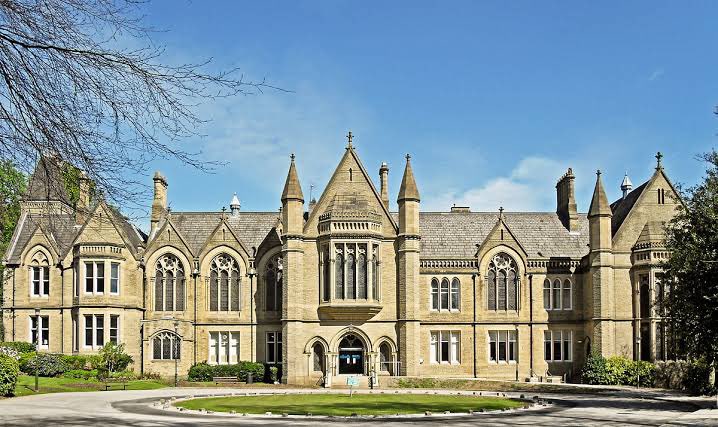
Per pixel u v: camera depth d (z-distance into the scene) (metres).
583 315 64.38
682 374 52.47
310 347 60.06
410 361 59.41
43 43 11.95
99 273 61.41
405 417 32.03
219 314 64.44
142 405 36.38
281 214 67.31
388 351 60.66
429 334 64.12
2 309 64.00
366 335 60.25
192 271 64.50
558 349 64.62
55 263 63.06
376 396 46.25
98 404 36.56
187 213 70.12
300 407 36.66
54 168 12.38
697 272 39.75
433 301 64.56
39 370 54.41
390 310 60.69
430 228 68.12
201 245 67.56
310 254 61.22
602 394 48.75
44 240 63.28
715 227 39.91
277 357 63.81
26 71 12.05
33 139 12.16
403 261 60.66
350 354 61.22
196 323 64.06
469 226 68.69
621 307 61.03
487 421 30.59
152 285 64.25
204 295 64.50
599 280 60.97
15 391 42.72
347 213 60.34
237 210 70.12
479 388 56.66
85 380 53.75
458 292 64.69
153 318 63.84
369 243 60.25
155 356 62.41
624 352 60.50
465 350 63.84
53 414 30.92
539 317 64.56
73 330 61.62
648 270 59.88
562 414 34.03
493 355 64.44
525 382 57.44
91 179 12.59
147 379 59.03
